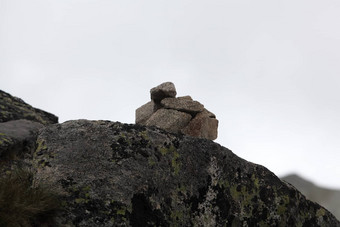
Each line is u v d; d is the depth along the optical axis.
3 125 16.47
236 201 11.24
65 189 9.22
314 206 12.62
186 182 10.58
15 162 13.89
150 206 9.63
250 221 11.26
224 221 10.84
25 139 15.27
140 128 10.65
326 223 12.63
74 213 8.90
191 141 11.15
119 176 9.62
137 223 9.27
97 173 9.57
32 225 8.39
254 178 11.84
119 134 10.30
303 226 12.09
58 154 9.80
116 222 9.03
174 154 10.66
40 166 9.61
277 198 11.87
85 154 9.84
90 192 9.24
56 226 8.64
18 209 8.14
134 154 10.05
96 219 8.95
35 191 8.71
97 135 10.20
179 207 10.19
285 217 11.77
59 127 10.41
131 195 9.48
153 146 10.42
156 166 10.19
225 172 11.38
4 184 8.54
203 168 11.02
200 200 10.68
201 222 10.45
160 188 10.03
